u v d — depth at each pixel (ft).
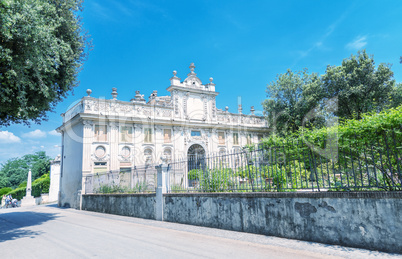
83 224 36.17
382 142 18.62
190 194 31.53
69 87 40.86
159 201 36.32
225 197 27.22
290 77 93.97
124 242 23.07
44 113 40.16
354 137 19.86
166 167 37.52
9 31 24.53
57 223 38.19
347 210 18.47
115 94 81.30
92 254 19.22
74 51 39.29
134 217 41.45
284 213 22.07
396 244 16.19
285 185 26.40
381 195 17.01
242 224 25.25
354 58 79.71
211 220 28.48
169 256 18.13
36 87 31.89
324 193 19.71
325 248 18.17
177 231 27.71
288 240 20.94
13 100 31.60
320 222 19.79
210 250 19.38
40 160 199.41
